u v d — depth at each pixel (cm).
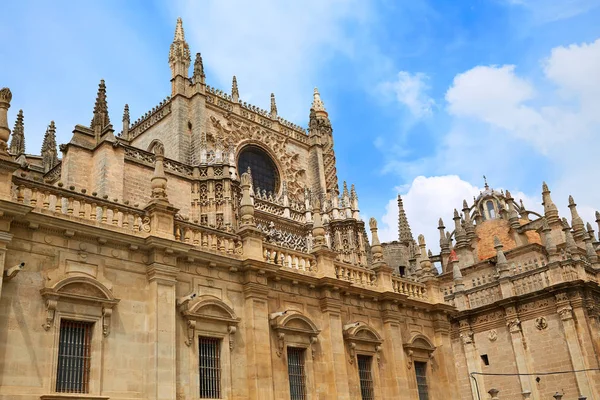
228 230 2881
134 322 2223
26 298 1964
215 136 5228
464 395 4747
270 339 2709
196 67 5266
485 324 4750
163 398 2166
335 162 6538
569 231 4697
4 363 1848
